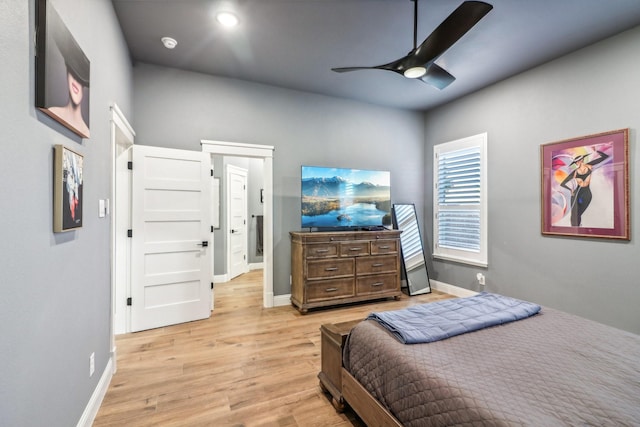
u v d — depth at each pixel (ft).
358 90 13.53
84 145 5.47
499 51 10.10
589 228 9.71
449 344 4.92
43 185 3.90
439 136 15.56
